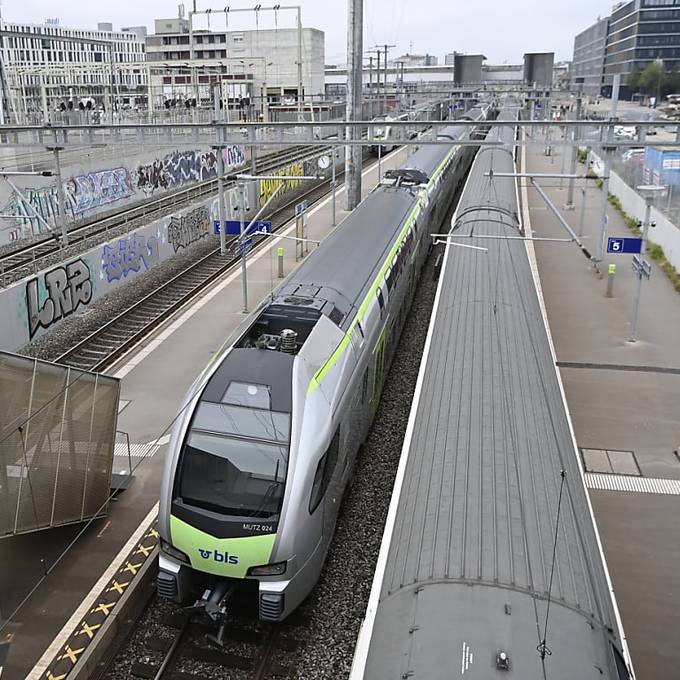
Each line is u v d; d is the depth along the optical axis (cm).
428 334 1483
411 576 770
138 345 2222
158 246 3162
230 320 2447
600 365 2108
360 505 1389
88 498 1291
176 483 1067
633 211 3912
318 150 4931
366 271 1666
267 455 1057
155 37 11419
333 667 1020
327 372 1202
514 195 2944
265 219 4078
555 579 755
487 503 860
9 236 2998
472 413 1076
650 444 1659
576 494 935
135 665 1027
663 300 2694
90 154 3672
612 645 704
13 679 970
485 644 668
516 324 1483
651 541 1305
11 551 1239
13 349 2175
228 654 1049
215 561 1023
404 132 4169
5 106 4803
